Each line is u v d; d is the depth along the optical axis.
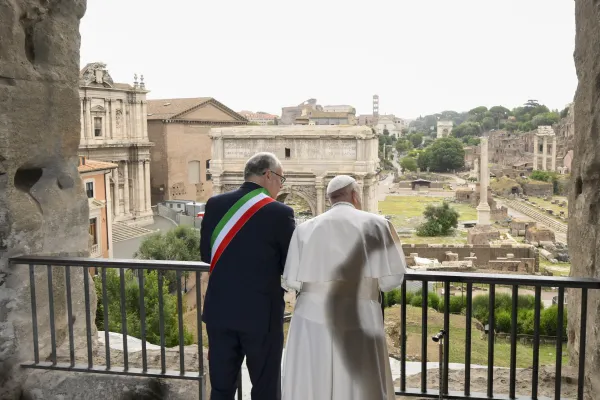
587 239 4.90
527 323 20.33
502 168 165.50
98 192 41.97
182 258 40.25
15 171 5.36
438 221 79.19
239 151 57.94
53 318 5.29
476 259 57.91
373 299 4.01
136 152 69.19
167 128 81.81
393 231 4.07
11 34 5.18
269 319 4.08
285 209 4.14
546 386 5.30
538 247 69.19
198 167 88.31
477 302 25.02
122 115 68.19
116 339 6.58
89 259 5.06
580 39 5.17
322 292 3.94
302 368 3.92
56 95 5.75
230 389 4.19
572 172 5.49
